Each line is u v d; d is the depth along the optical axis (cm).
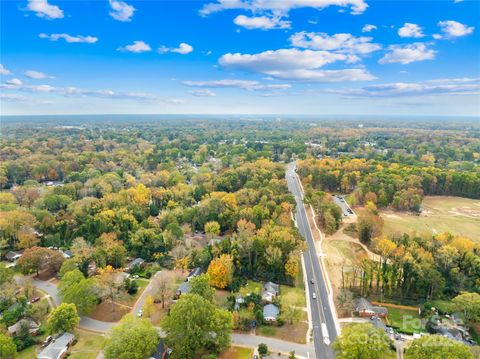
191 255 11631
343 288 10375
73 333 8256
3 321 8375
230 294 10031
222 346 7469
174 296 9769
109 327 8619
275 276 10881
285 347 7894
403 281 9894
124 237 12975
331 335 8331
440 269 10525
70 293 8712
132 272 11331
